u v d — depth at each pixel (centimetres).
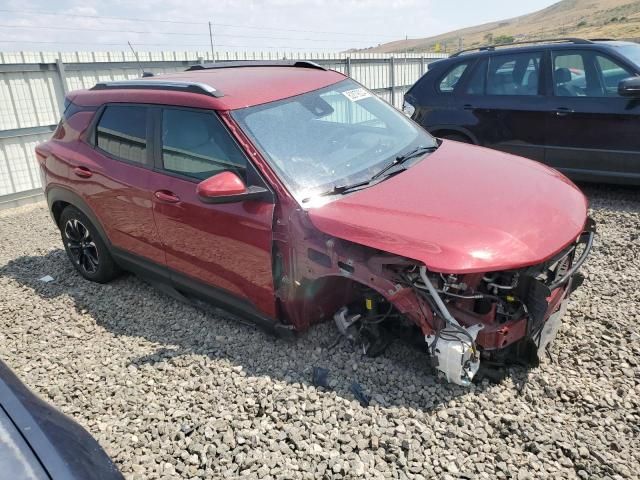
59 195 491
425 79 754
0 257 612
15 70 901
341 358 338
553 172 375
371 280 295
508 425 275
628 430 268
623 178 614
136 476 259
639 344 335
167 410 306
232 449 271
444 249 265
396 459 257
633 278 427
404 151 385
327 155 356
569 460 252
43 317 443
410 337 326
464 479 245
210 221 359
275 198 328
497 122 687
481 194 314
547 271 304
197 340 382
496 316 288
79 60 980
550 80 647
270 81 402
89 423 301
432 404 291
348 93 422
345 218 300
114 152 439
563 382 304
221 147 357
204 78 425
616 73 605
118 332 409
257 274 344
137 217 418
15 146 921
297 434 274
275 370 334
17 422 156
